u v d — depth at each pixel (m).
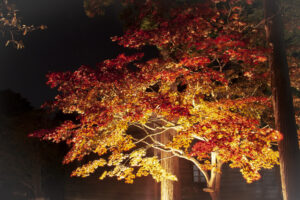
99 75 7.29
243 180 15.31
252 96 9.55
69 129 8.41
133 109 7.52
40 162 20.11
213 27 8.14
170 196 10.15
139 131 14.05
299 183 6.91
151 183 12.73
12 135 19.00
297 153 7.06
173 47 8.52
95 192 16.22
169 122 8.63
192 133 7.70
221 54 7.89
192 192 13.12
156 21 7.19
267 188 16.17
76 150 8.35
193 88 8.38
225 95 10.02
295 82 10.05
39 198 20.17
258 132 7.36
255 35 9.12
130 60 7.50
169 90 8.86
